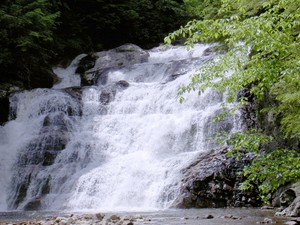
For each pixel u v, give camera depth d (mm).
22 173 16000
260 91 6641
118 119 18359
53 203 14109
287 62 5832
